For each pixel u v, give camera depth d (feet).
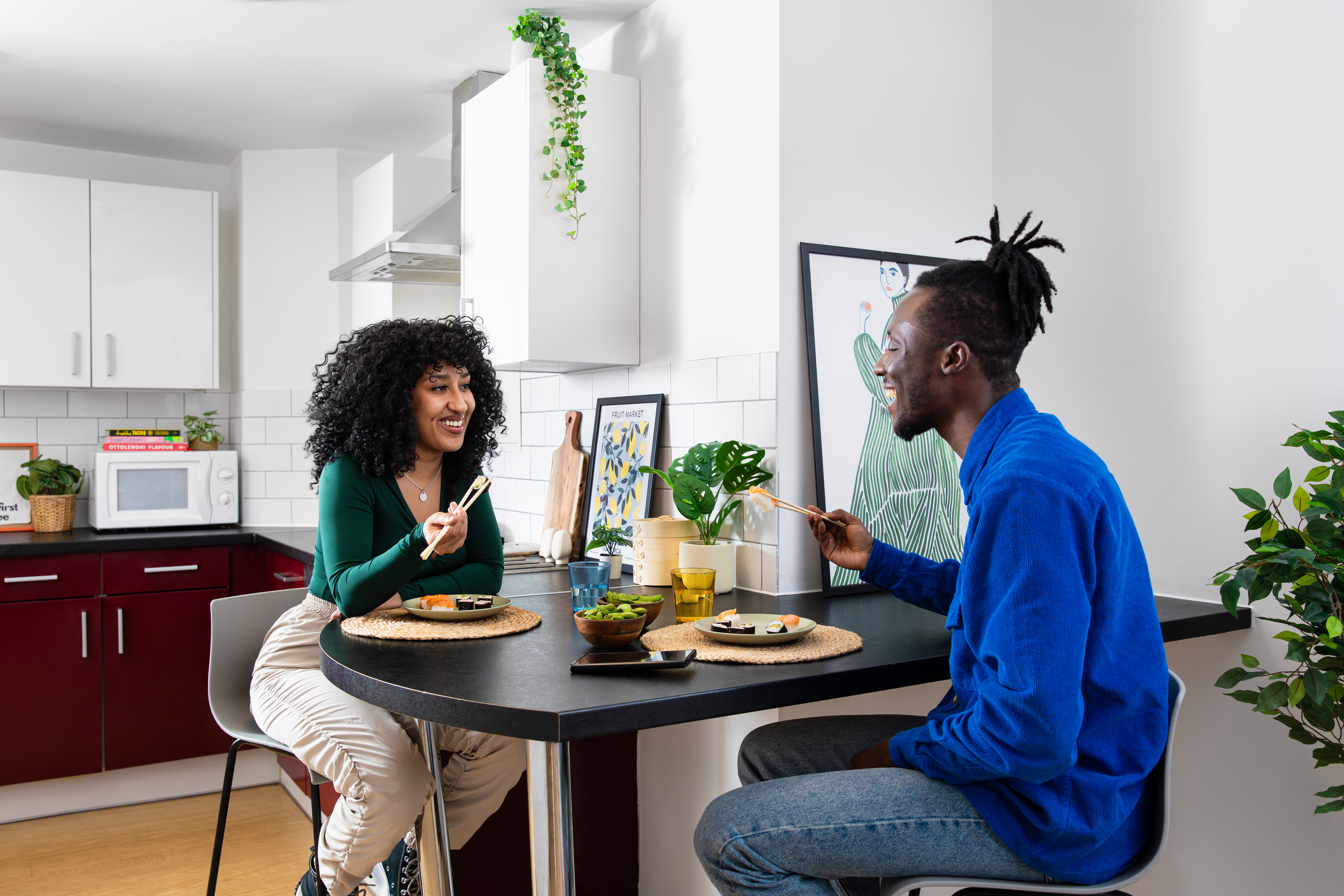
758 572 6.53
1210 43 5.93
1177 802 6.09
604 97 7.66
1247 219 5.75
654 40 7.65
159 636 10.62
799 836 3.77
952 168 7.22
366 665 4.29
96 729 10.30
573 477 8.52
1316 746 5.39
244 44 8.93
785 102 6.37
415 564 5.07
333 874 5.23
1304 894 5.48
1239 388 5.79
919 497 6.88
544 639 4.91
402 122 11.10
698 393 7.13
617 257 7.75
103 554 10.36
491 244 8.04
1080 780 3.55
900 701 6.56
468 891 6.83
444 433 5.82
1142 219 6.32
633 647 4.61
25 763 9.98
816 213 6.51
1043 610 3.36
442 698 3.74
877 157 6.81
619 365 7.88
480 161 8.23
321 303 12.12
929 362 4.25
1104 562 3.59
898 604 6.13
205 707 10.80
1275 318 5.61
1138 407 6.34
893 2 6.90
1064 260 6.84
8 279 10.73
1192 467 6.04
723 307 6.87
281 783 11.13
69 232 11.02
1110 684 3.62
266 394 12.02
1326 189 5.37
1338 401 5.34
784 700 4.05
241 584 11.09
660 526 6.76
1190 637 5.39
